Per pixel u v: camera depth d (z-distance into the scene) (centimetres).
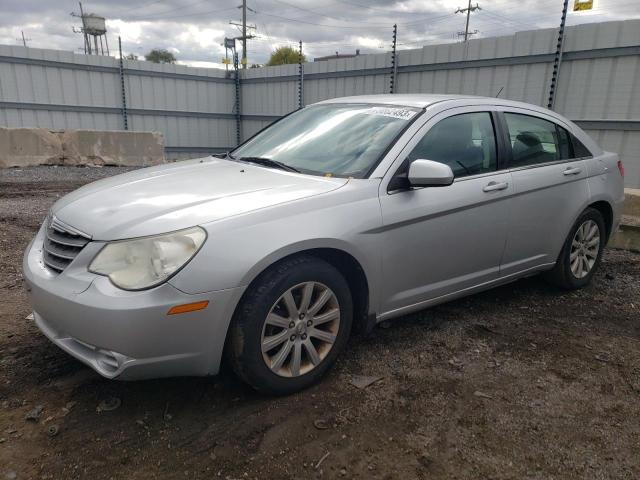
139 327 238
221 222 258
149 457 240
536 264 423
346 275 319
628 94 995
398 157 328
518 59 1145
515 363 338
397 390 302
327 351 303
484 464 243
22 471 228
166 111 1764
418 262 334
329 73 1574
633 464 246
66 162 1371
